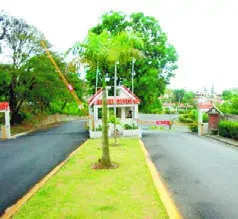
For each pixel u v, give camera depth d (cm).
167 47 3612
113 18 3506
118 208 749
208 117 3036
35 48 3606
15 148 2042
